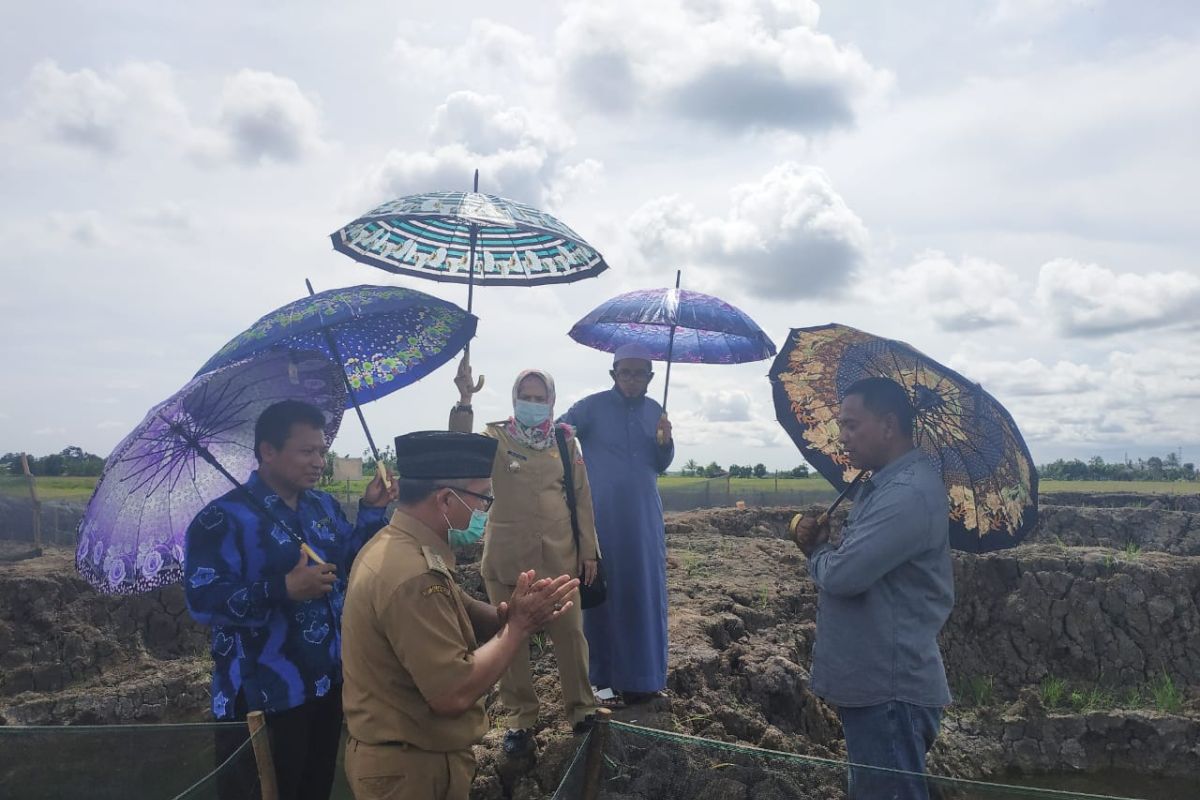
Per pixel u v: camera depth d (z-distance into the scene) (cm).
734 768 425
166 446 361
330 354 427
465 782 311
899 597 367
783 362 448
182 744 351
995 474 405
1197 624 1180
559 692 601
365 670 295
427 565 294
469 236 527
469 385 484
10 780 337
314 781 393
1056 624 1205
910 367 400
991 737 1054
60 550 1546
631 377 564
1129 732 1045
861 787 332
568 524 496
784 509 1680
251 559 367
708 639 744
